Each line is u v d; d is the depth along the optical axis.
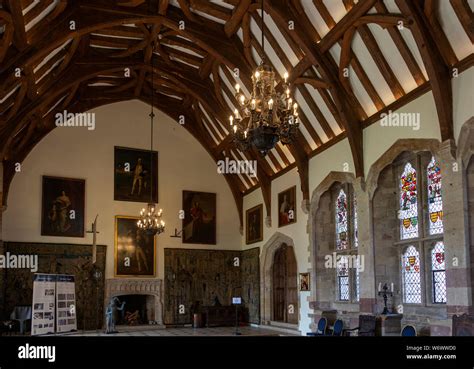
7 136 15.81
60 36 13.20
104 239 20.03
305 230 16.92
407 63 11.55
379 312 12.98
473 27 9.76
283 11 12.70
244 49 14.98
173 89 20.64
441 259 11.70
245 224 22.09
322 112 15.20
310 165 16.72
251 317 20.89
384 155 12.84
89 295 19.39
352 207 15.27
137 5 14.23
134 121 21.36
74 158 20.06
